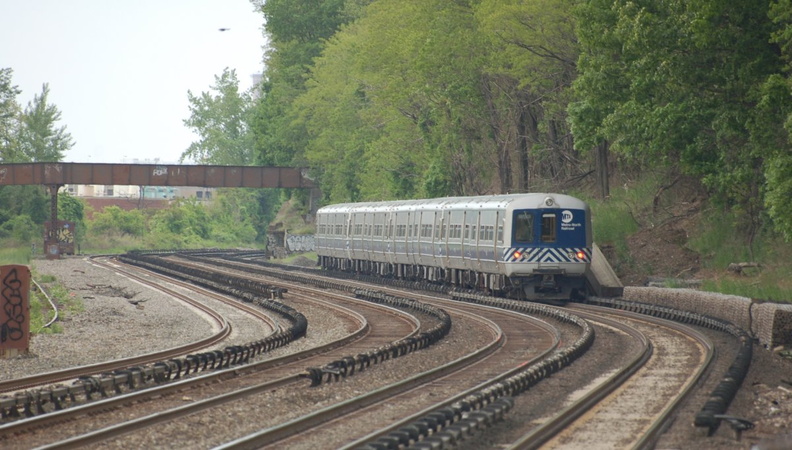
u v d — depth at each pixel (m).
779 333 33.97
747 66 44.31
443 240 66.56
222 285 71.25
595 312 48.06
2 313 33.78
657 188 69.06
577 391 24.70
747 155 50.44
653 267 59.38
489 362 30.98
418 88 86.88
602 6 54.34
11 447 18.58
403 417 21.38
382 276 82.00
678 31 46.66
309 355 33.84
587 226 55.50
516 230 55.38
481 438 19.14
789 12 38.84
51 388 23.70
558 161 85.31
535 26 68.06
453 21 80.62
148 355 32.81
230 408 22.66
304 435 19.56
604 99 57.25
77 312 53.84
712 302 42.06
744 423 18.88
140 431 19.77
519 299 56.62
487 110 85.12
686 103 51.69
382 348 31.95
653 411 21.42
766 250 53.22
